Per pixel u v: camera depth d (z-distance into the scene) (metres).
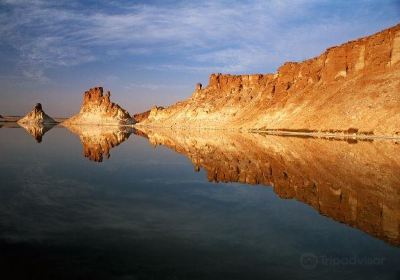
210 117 199.62
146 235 13.85
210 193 22.70
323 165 35.62
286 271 10.89
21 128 132.00
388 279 10.45
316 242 13.52
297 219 16.72
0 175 26.94
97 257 11.51
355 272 10.89
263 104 158.25
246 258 11.82
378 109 93.75
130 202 19.50
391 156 43.25
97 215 16.61
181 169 33.69
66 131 122.31
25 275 10.05
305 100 130.50
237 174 30.75
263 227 15.32
